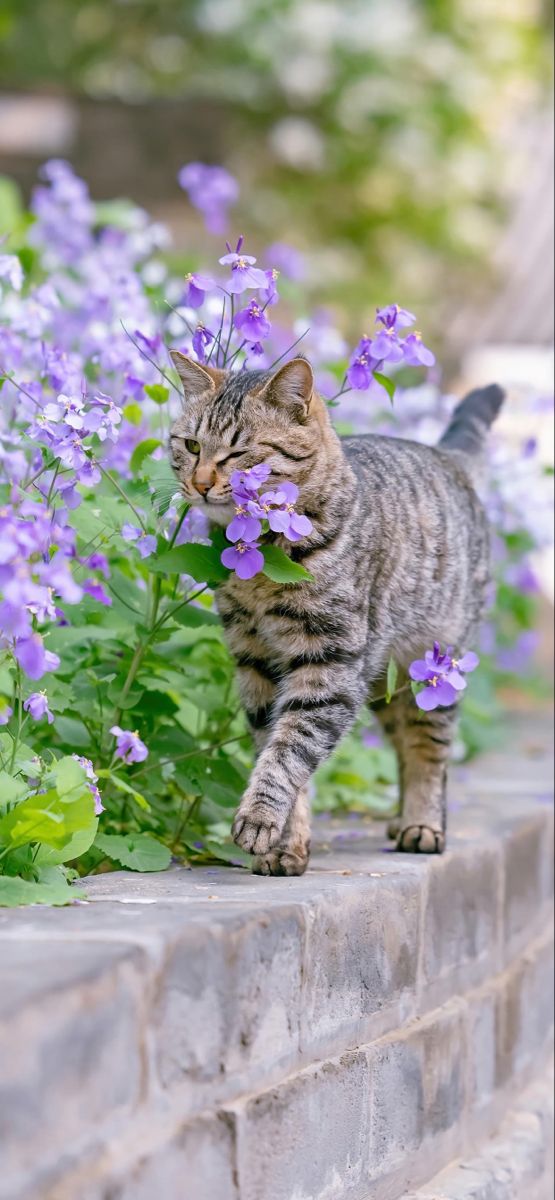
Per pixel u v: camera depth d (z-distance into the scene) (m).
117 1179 2.14
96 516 3.57
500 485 5.81
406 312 3.51
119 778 3.46
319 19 16.14
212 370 3.68
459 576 4.25
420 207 16.19
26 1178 1.93
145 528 3.60
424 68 16.34
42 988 1.99
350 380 3.60
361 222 16.19
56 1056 1.99
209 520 3.69
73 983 2.04
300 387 3.55
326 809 4.99
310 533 3.44
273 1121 2.62
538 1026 4.75
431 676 3.43
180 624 3.69
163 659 3.80
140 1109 2.22
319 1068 2.84
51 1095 1.98
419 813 4.06
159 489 3.58
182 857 3.67
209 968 2.42
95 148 13.34
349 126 16.09
